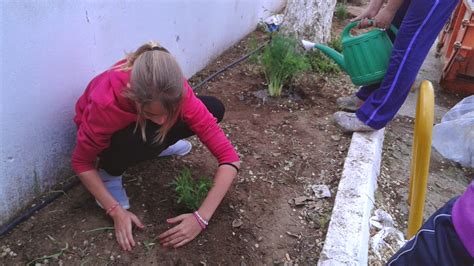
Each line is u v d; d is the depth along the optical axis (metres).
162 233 2.07
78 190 2.32
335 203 2.34
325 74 4.05
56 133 2.23
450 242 1.25
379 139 3.04
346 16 6.21
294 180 2.61
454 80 4.23
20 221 2.08
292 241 2.18
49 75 2.09
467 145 3.22
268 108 3.39
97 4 2.33
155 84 1.59
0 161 1.95
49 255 1.93
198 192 2.19
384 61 2.96
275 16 5.73
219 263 2.00
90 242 2.01
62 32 2.11
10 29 1.83
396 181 2.90
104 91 1.78
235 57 4.39
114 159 2.03
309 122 3.24
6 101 1.90
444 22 2.67
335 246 2.06
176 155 2.64
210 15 3.90
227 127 3.06
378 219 2.44
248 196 2.42
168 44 3.26
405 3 2.94
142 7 2.80
